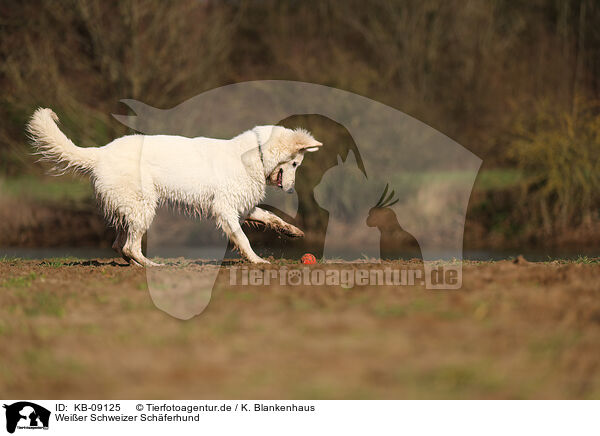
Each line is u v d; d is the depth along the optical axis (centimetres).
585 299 673
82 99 2130
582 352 503
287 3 2791
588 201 1989
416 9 2605
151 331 582
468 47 2634
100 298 728
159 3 2178
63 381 463
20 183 2214
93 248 1958
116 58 2134
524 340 530
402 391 432
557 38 2741
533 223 2016
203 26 2316
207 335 561
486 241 1978
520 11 2816
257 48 2703
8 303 711
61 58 2162
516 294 699
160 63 2170
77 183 2170
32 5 2181
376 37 2664
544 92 2519
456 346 518
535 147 2031
